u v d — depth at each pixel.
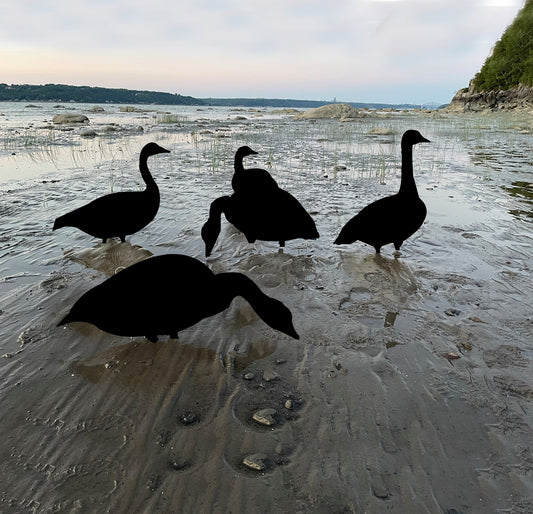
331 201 3.85
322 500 0.97
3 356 1.49
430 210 3.50
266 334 1.67
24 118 16.72
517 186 4.45
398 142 8.95
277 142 8.88
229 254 2.53
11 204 3.50
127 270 1.50
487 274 2.25
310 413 1.24
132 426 1.18
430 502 0.96
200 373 1.42
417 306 1.91
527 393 1.34
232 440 1.14
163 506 0.94
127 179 4.69
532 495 0.98
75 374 1.41
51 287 2.02
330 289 2.07
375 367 1.46
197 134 10.52
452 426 1.20
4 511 0.92
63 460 1.06
